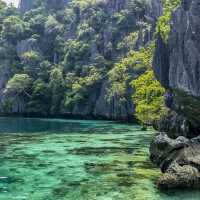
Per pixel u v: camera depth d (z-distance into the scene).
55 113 116.12
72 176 26.22
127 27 121.62
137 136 52.91
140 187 23.25
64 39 137.38
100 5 134.88
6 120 98.94
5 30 144.00
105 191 22.41
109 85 106.56
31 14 155.38
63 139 49.31
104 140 47.78
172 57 31.31
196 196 21.36
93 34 126.94
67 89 116.50
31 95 120.62
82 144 43.62
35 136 53.53
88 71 117.44
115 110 100.62
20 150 38.69
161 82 35.00
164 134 30.27
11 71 133.12
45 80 126.12
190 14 29.66
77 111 111.00
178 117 40.19
